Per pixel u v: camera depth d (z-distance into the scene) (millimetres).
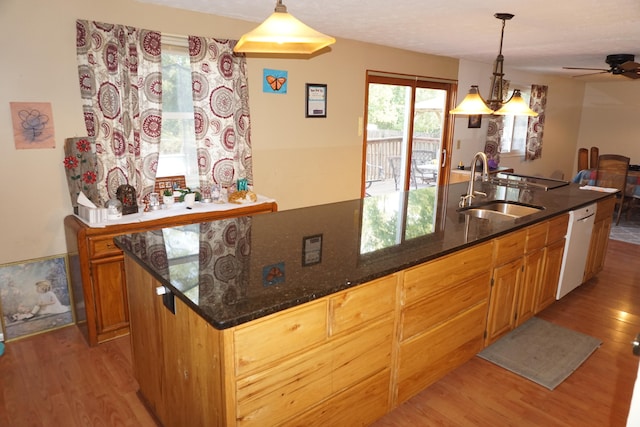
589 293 3629
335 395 1704
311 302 1516
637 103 7672
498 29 3553
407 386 2059
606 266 4285
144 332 1977
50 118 2713
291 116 3916
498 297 2512
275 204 3336
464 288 2221
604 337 2914
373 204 2936
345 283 1576
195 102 3230
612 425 2080
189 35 3182
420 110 5188
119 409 2146
